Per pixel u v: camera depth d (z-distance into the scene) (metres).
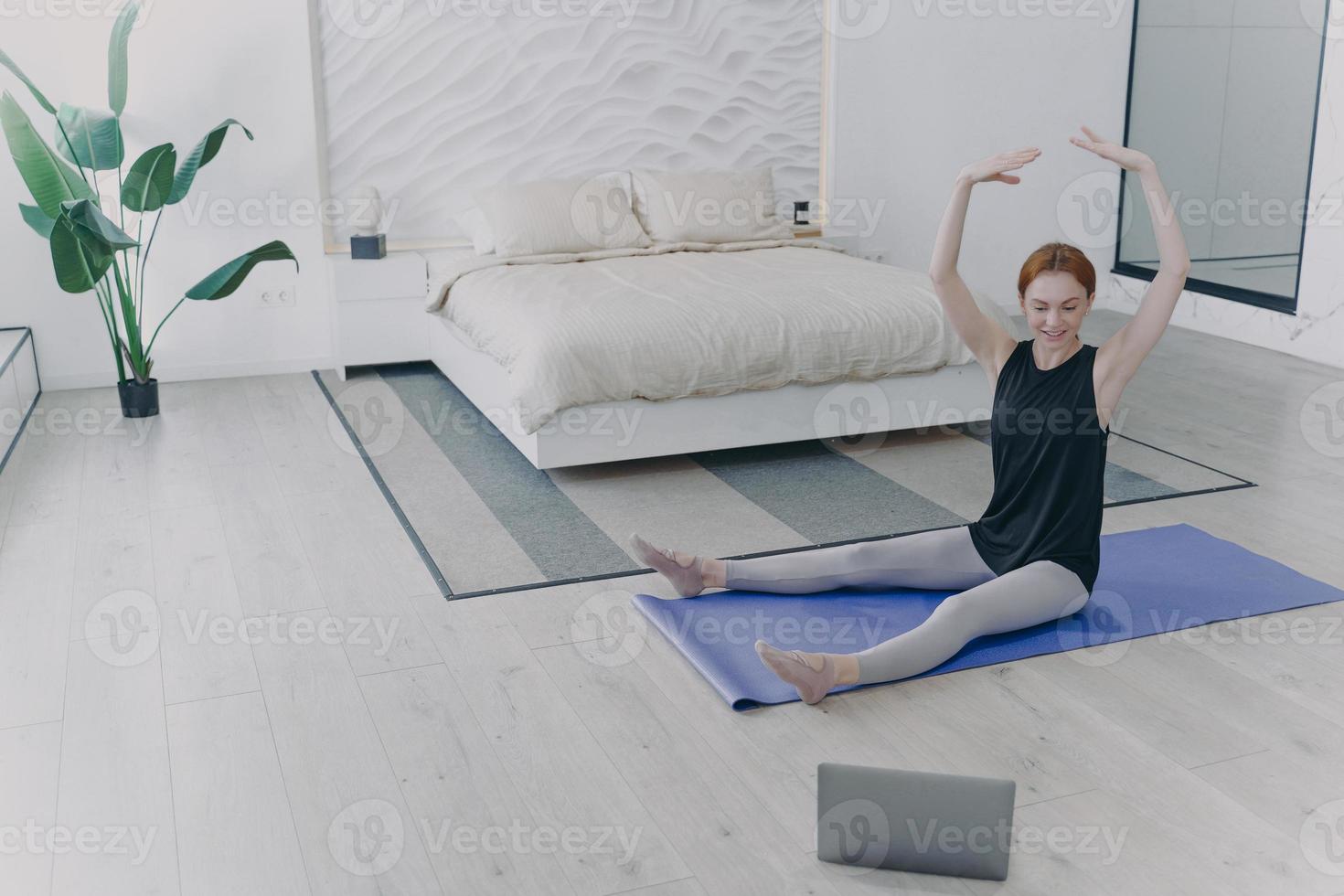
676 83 5.74
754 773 2.23
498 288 4.45
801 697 2.45
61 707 2.49
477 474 4.01
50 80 4.75
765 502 3.72
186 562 3.26
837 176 6.09
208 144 4.58
